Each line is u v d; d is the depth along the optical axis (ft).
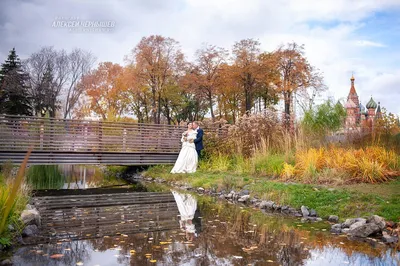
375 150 37.32
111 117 94.43
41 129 55.52
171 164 65.21
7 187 21.79
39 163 53.88
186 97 145.69
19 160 52.34
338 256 17.95
